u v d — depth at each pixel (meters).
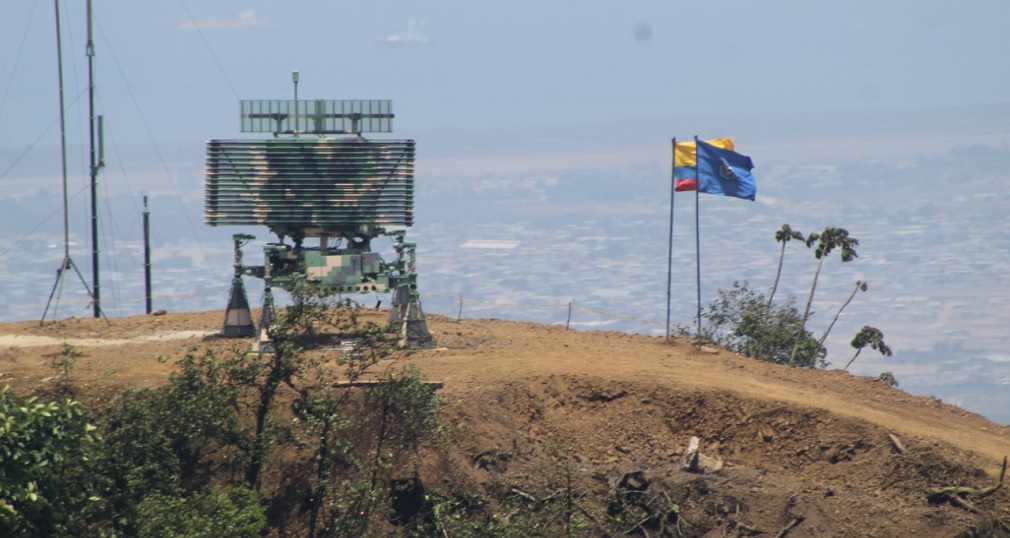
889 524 93.81
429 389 99.19
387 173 123.00
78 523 84.69
